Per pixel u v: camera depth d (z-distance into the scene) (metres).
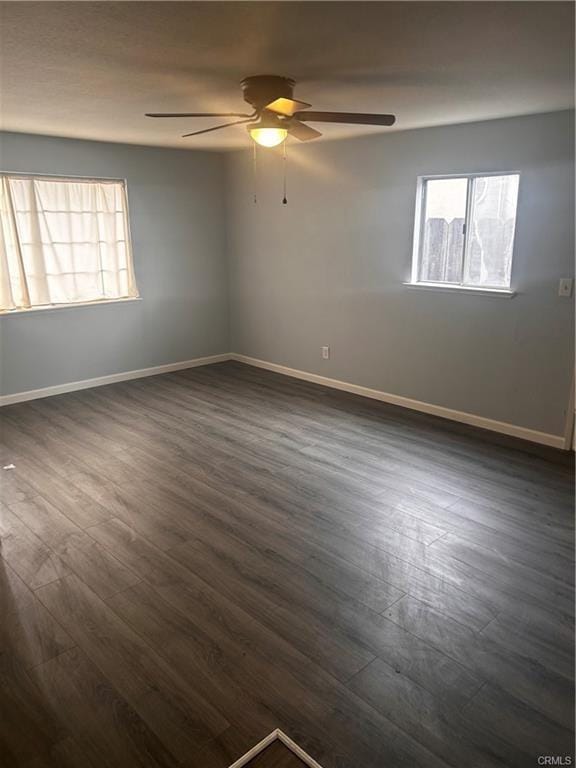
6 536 3.06
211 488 3.60
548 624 2.40
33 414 4.96
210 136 5.02
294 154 5.55
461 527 3.14
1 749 1.85
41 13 2.04
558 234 3.92
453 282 4.67
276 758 1.81
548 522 3.20
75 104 3.62
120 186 5.55
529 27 2.17
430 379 4.91
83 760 1.81
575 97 3.36
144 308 6.02
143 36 2.29
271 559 2.86
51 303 5.30
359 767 1.78
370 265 5.15
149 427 4.66
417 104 3.58
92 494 3.52
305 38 2.31
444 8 1.98
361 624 2.40
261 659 2.21
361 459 4.03
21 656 2.23
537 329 4.15
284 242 5.90
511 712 1.98
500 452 4.13
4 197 4.81
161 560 2.85
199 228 6.30
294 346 6.11
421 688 2.08
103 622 2.42
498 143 4.09
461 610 2.49
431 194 4.65
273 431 4.57
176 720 1.95
